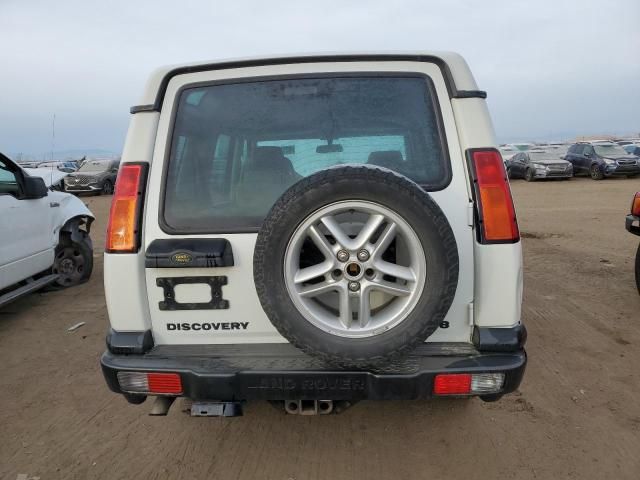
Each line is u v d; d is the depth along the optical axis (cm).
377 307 227
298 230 206
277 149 248
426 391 217
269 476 263
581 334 436
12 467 275
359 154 247
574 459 271
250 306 235
